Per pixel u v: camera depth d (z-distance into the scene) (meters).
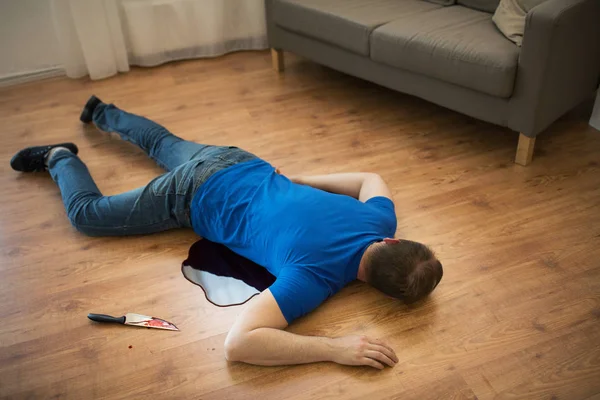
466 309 1.66
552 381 1.45
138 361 1.54
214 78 3.15
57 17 2.96
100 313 1.69
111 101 2.93
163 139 2.24
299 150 2.45
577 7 2.01
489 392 1.43
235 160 1.88
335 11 2.65
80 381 1.49
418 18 2.53
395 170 2.30
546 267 1.79
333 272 1.58
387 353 1.50
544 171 2.25
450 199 2.12
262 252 1.71
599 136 2.46
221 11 3.29
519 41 2.14
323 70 3.21
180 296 1.74
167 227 1.94
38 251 1.94
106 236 1.99
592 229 1.94
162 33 3.26
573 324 1.60
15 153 2.49
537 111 2.12
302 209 1.66
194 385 1.47
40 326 1.66
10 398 1.45
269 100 2.89
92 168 2.37
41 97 2.99
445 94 2.37
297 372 1.50
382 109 2.77
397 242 1.56
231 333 1.46
